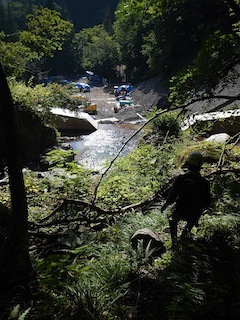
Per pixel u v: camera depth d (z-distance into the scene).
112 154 16.12
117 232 5.12
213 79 5.53
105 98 36.47
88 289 3.19
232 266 3.73
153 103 28.42
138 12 7.09
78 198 6.64
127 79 43.09
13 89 14.52
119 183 7.49
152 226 5.36
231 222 4.87
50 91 15.32
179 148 10.20
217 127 13.57
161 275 3.56
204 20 28.17
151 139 12.85
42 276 3.51
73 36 54.25
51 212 5.96
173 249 4.28
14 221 3.20
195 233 4.93
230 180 6.76
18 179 3.12
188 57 29.69
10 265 3.23
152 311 3.13
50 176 8.14
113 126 22.70
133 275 3.75
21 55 11.36
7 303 3.00
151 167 8.63
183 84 5.80
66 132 20.64
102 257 4.07
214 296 3.12
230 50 5.39
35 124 14.88
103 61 47.06
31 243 5.01
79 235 5.37
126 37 40.50
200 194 4.37
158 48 31.78
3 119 3.00
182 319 2.85
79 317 2.89
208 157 8.55
